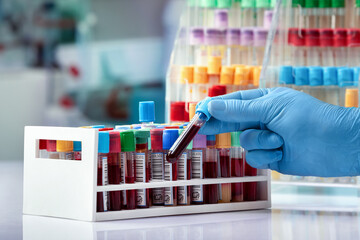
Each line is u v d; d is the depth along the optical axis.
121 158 1.33
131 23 6.56
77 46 6.42
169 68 1.90
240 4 1.93
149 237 1.12
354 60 1.86
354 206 1.55
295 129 1.35
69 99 6.43
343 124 1.34
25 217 1.36
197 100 1.81
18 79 6.29
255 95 1.43
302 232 1.17
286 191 1.87
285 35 1.85
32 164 1.38
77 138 1.30
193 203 1.41
